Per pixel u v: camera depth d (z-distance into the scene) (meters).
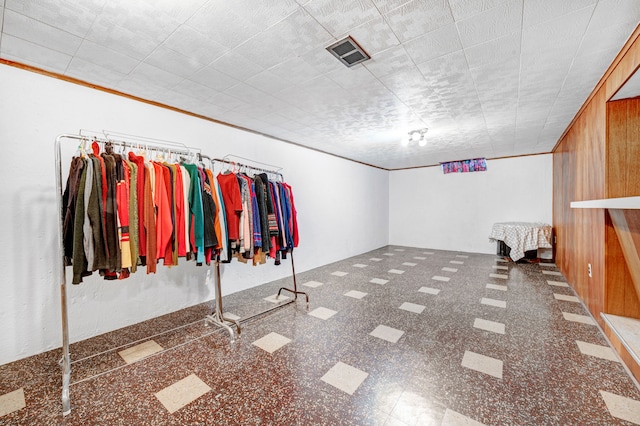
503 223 5.73
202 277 3.26
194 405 1.61
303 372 1.91
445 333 2.46
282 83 2.47
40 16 1.55
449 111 3.24
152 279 2.83
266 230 2.72
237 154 3.68
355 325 2.65
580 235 3.25
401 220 7.71
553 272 4.53
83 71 2.21
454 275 4.43
